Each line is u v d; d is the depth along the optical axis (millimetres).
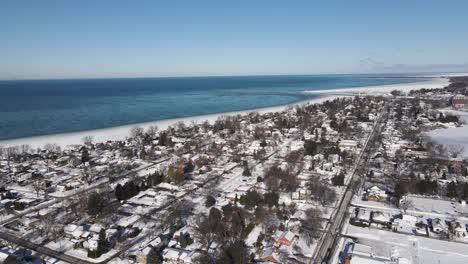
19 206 118188
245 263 82562
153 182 140000
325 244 93562
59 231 99062
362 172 155750
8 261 81312
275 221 102438
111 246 92750
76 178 150750
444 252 89750
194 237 94125
